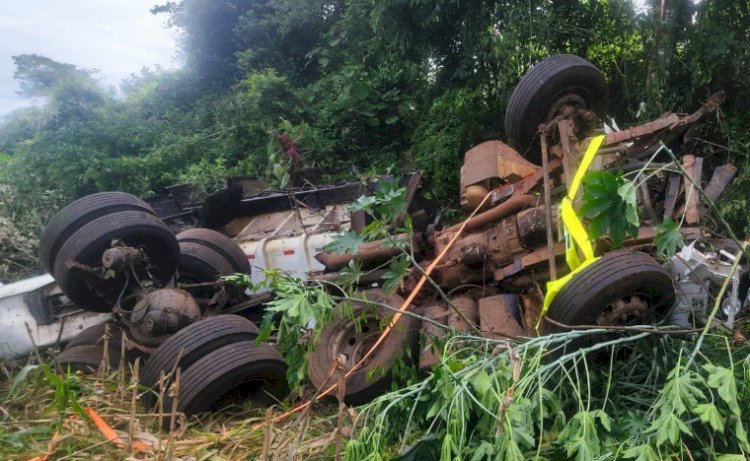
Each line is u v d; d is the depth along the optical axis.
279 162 10.61
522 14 8.66
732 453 2.74
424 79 11.64
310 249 7.05
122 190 10.78
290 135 10.92
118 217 4.95
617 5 8.59
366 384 4.73
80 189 10.52
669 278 4.00
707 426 2.74
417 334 4.84
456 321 4.59
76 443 3.56
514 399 2.69
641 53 8.55
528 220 4.76
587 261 3.31
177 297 5.13
